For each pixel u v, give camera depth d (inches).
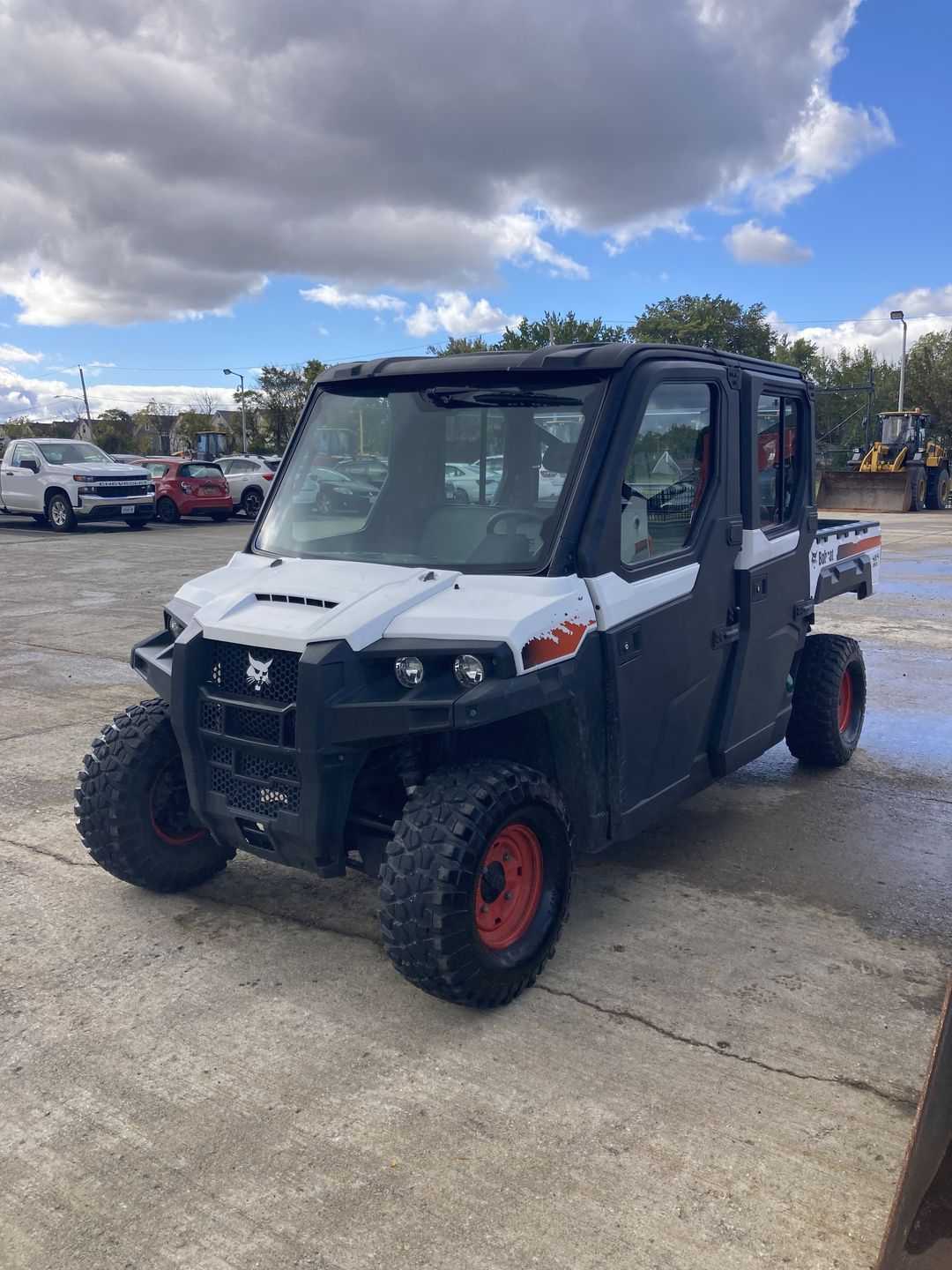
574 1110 113.7
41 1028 131.0
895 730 268.4
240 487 1074.7
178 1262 93.3
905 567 601.9
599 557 139.9
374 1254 93.8
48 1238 96.3
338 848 133.6
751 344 2591.0
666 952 150.0
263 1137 109.9
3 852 189.0
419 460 153.1
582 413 144.0
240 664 135.8
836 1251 93.8
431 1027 130.5
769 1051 125.2
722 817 206.5
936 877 177.6
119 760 158.2
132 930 158.1
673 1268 92.0
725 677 177.5
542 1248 94.2
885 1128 110.9
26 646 377.1
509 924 136.3
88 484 875.4
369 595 134.3
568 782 144.6
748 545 177.5
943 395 2362.2
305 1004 136.4
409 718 120.7
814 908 165.0
